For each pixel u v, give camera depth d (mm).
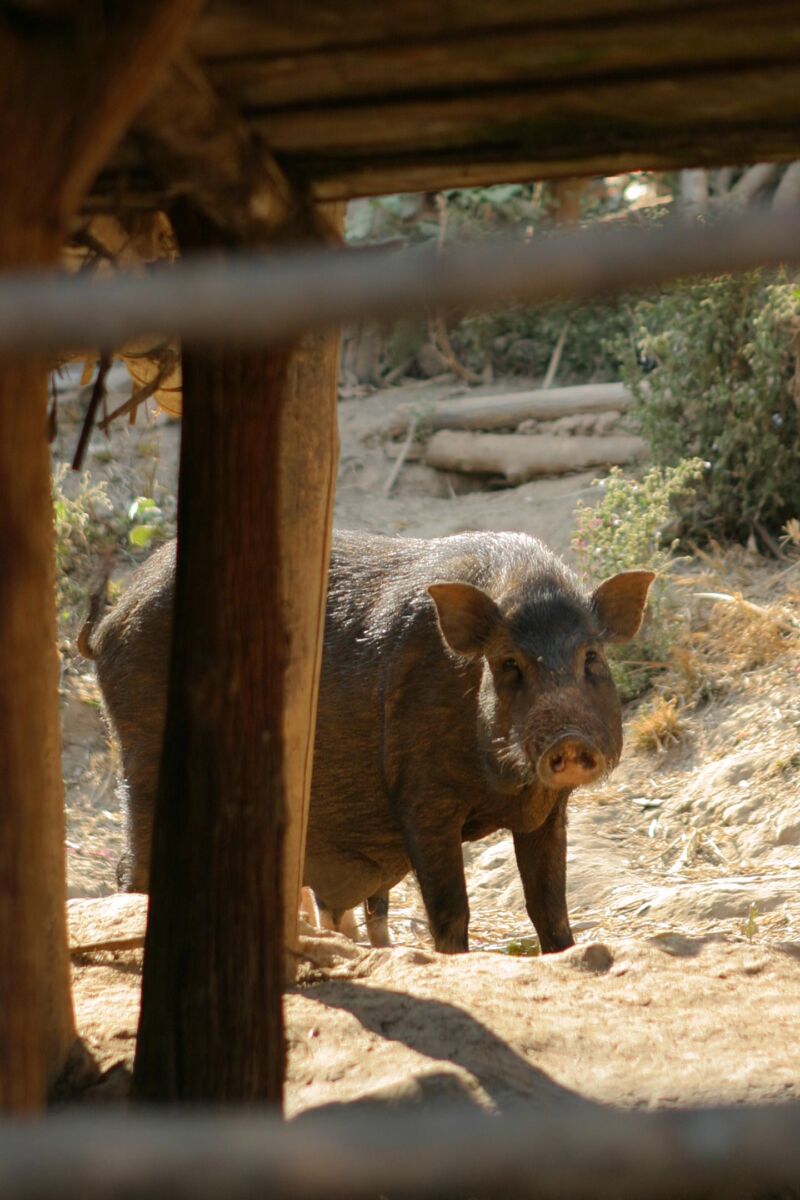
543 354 24984
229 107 4434
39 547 3361
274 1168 1675
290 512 7035
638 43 4027
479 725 9062
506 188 22797
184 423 4895
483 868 13844
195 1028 4887
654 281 1946
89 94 3125
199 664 4840
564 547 19469
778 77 4227
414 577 10281
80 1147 1654
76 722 17000
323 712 10328
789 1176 1799
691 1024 6570
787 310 17703
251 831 4887
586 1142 1784
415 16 3822
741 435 18344
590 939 11039
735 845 13594
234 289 1977
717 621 17406
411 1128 1769
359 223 23844
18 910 3268
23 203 3125
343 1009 6555
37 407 3289
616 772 15492
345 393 24250
